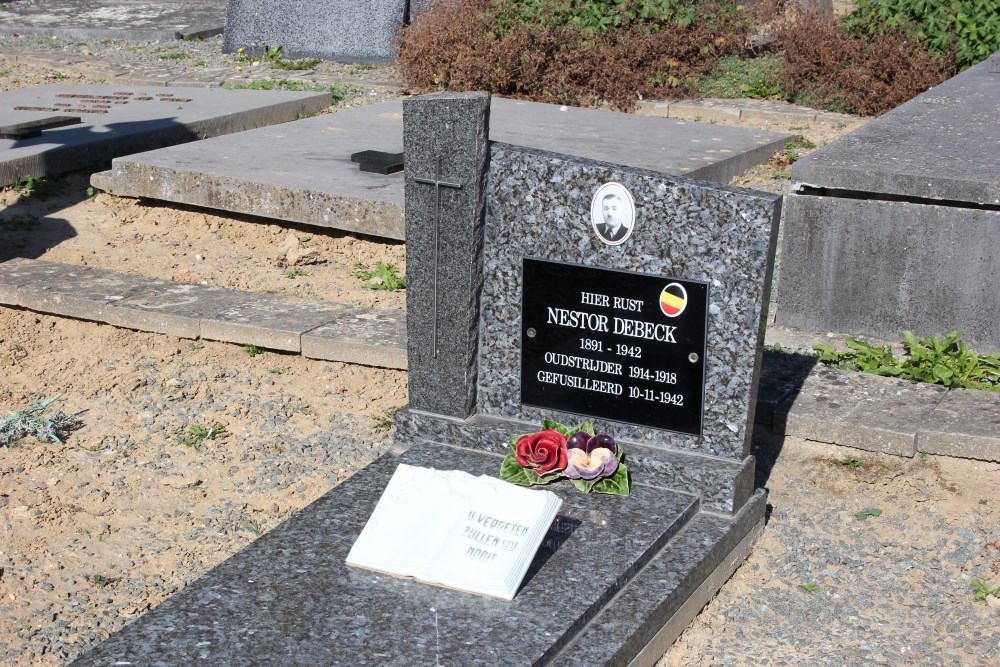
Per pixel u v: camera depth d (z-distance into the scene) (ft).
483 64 37.11
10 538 14.87
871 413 16.06
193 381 19.08
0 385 19.13
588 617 12.00
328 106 36.52
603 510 13.94
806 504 15.49
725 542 13.84
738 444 14.29
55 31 49.78
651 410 14.70
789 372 17.53
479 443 15.57
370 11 43.57
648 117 33.22
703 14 39.42
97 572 14.20
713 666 12.67
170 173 25.40
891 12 36.35
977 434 15.20
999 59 33.45
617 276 14.37
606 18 38.34
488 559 12.39
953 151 21.16
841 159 20.52
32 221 25.49
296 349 19.20
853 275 20.36
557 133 30.09
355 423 17.79
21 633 13.04
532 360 15.31
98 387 19.01
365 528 12.99
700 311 13.98
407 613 11.88
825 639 13.10
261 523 15.24
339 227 23.85
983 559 14.17
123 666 10.98
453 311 15.30
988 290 19.39
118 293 20.94
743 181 28.27
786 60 37.86
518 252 14.90
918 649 12.87
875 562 14.34
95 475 16.46
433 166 14.79
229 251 24.38
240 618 11.76
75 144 28.43
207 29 50.47
